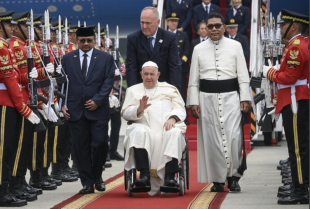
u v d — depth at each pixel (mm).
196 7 51594
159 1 51344
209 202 24172
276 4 77000
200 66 27906
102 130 27250
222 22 27609
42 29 27125
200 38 46625
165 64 28406
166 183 25391
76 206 23734
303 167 23234
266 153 44031
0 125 23891
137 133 25672
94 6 82062
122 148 50469
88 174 27406
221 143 27156
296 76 22984
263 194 26188
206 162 27500
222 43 27734
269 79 24031
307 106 23219
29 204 24609
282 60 24328
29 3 81000
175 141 25438
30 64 25125
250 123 48469
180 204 23906
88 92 27281
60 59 31641
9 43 25906
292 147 23438
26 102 25797
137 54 28484
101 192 27719
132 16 83000
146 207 23297
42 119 27875
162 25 51750
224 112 27297
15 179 25719
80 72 27500
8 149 24141
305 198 23312
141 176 25469
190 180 31469
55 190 28891
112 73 27797
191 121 50000
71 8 81875
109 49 38156
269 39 28750
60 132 32375
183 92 46750
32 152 28500
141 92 27219
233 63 27547
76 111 27234
